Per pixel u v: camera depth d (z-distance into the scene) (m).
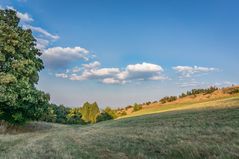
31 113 33.06
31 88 33.53
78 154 13.18
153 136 17.02
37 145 16.69
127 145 14.75
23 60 34.56
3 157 13.12
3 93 29.75
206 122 22.80
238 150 11.00
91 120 103.25
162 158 11.48
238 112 26.95
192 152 11.46
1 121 33.88
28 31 38.62
